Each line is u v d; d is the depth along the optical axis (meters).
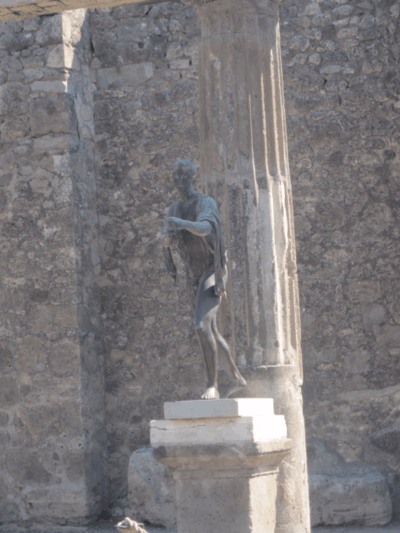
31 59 20.48
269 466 11.24
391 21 19.89
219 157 13.18
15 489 19.66
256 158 13.13
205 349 11.19
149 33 21.31
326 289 19.66
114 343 20.86
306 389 19.47
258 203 13.02
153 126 21.09
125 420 20.59
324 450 19.17
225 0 13.27
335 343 19.48
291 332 13.15
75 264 19.83
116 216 21.17
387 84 19.75
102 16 21.58
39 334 19.89
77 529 19.06
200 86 13.60
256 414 11.04
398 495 18.53
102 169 21.34
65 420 19.47
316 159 19.98
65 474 19.31
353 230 19.66
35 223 20.23
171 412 10.97
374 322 19.34
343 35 20.09
